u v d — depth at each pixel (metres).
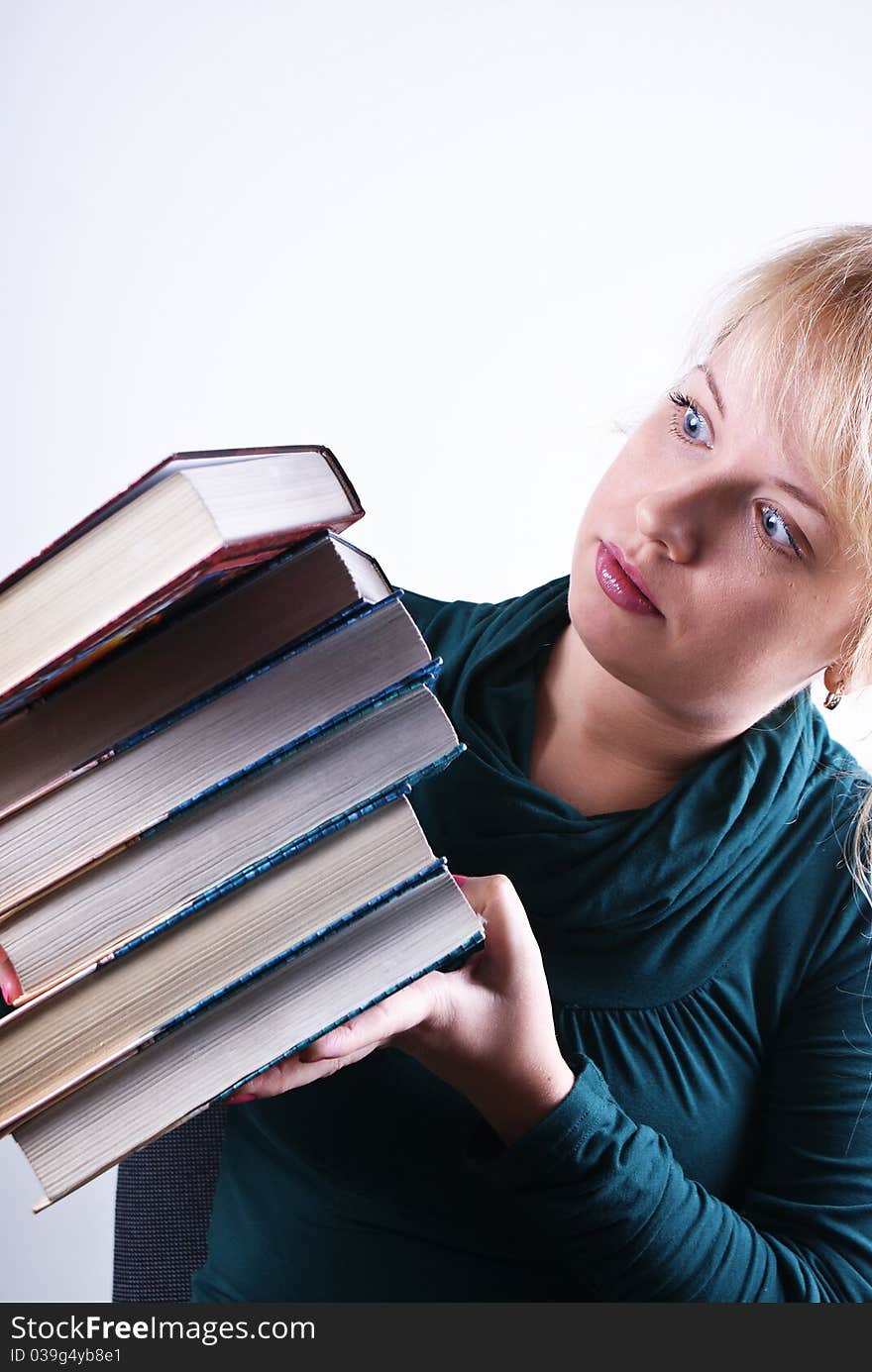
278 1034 0.53
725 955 0.86
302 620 0.52
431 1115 0.83
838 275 0.70
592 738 0.85
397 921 0.54
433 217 1.77
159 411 1.88
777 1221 0.83
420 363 1.79
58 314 1.86
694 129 1.68
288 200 1.81
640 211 1.71
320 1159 0.84
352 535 1.81
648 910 0.83
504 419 1.78
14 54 1.80
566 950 0.85
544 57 1.71
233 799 0.52
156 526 0.45
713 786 0.84
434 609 1.04
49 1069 0.51
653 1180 0.74
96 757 0.51
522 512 1.79
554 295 1.74
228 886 0.51
